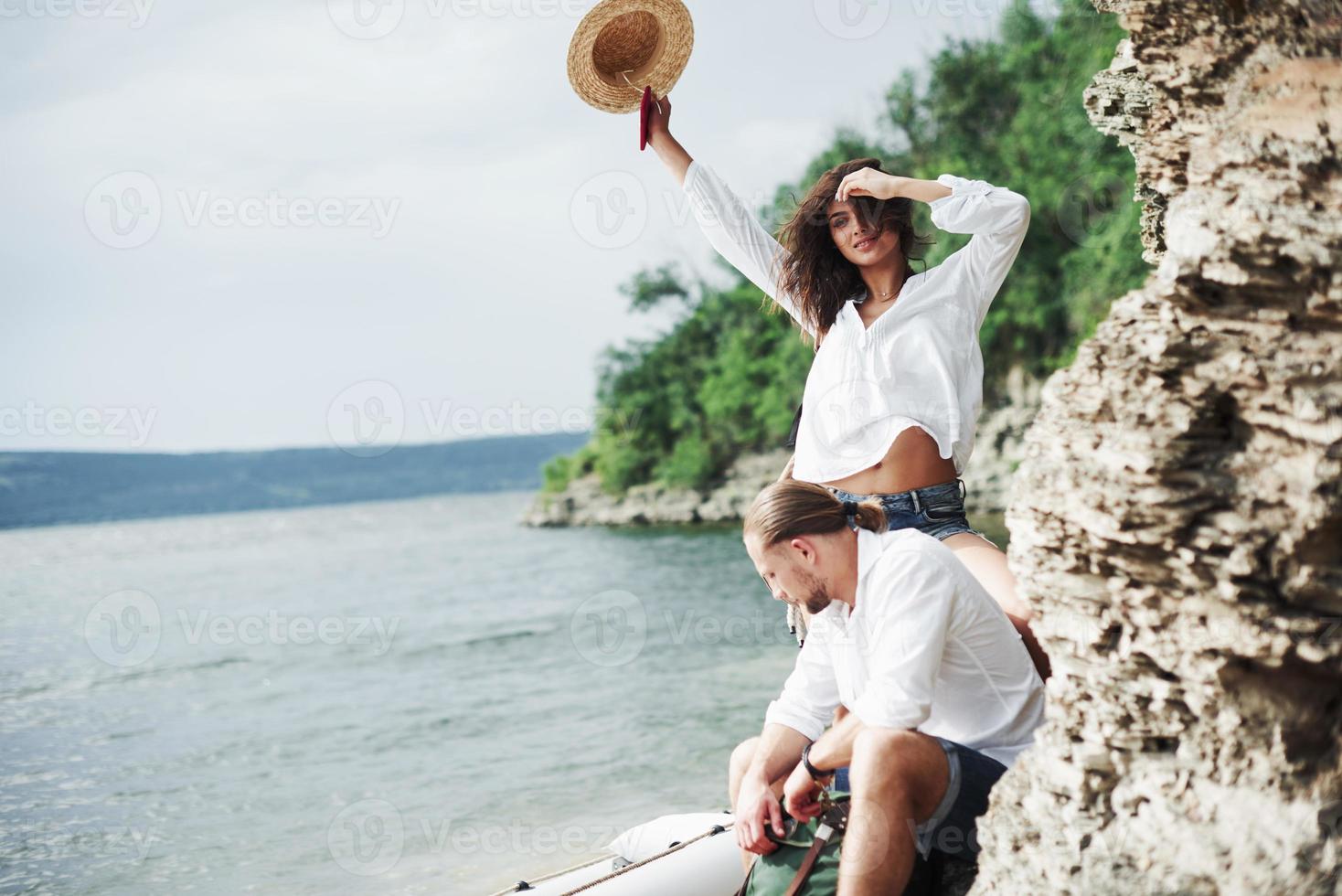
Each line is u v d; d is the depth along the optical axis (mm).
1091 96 3502
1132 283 29250
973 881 2512
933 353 3076
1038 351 31891
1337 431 1840
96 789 10953
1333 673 1903
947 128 35312
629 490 52281
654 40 3553
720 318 49594
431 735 12695
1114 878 2025
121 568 47062
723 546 36312
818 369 3311
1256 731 1953
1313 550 1893
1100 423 2090
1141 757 2092
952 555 2525
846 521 2648
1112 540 2033
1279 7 2354
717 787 8734
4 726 14977
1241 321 1956
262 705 15875
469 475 114000
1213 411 1994
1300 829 1863
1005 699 2564
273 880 7422
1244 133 2074
